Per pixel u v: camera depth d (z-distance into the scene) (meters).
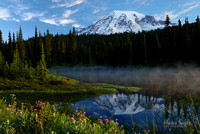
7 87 21.03
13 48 73.19
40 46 73.25
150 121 6.43
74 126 3.05
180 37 58.00
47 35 79.88
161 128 5.14
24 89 20.45
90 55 94.44
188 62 51.03
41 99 13.66
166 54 61.00
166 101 8.88
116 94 17.61
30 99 13.23
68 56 89.31
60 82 28.75
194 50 52.06
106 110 10.28
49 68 70.38
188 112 5.38
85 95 17.08
